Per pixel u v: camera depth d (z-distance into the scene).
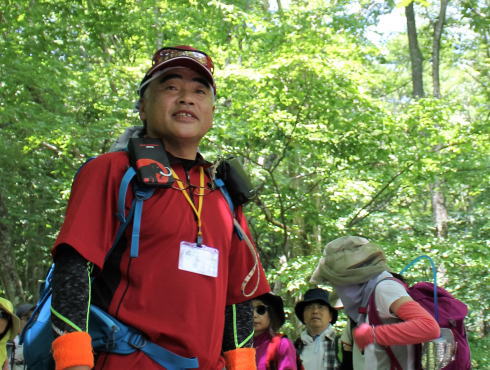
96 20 9.95
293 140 9.23
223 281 1.79
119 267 1.66
